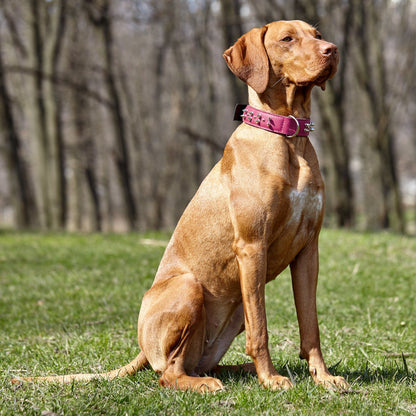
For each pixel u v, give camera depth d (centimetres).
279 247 372
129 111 2828
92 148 2639
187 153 3084
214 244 384
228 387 372
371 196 2252
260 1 1812
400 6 2289
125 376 396
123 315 624
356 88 2231
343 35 1725
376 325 572
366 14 2002
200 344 384
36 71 1927
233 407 339
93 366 448
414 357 475
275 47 375
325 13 1734
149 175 3081
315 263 383
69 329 571
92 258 972
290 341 516
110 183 3344
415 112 3234
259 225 359
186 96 2908
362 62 1959
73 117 2384
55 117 2055
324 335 536
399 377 397
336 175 1734
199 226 390
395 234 1189
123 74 2808
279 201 359
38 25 2014
